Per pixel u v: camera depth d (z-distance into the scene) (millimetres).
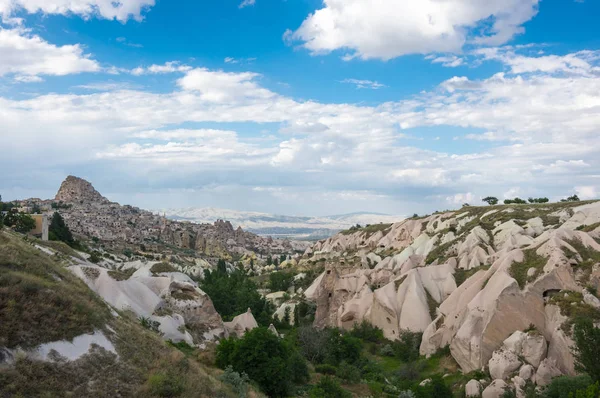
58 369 24453
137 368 28266
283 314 96125
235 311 87250
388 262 108438
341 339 65312
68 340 26531
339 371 56906
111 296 52062
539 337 49219
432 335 63719
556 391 40125
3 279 27562
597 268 54406
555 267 55688
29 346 24531
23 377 22594
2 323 24578
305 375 52594
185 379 29781
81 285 34938
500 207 119438
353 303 85312
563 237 63375
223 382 35531
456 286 76375
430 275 80500
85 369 25562
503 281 57469
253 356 44625
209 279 110188
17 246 34500
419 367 59812
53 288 29797
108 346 28531
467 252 85688
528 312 53125
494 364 49031
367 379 56938
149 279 61594
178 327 53188
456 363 57500
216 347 50469
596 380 37750
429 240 110500
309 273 130875
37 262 32844
